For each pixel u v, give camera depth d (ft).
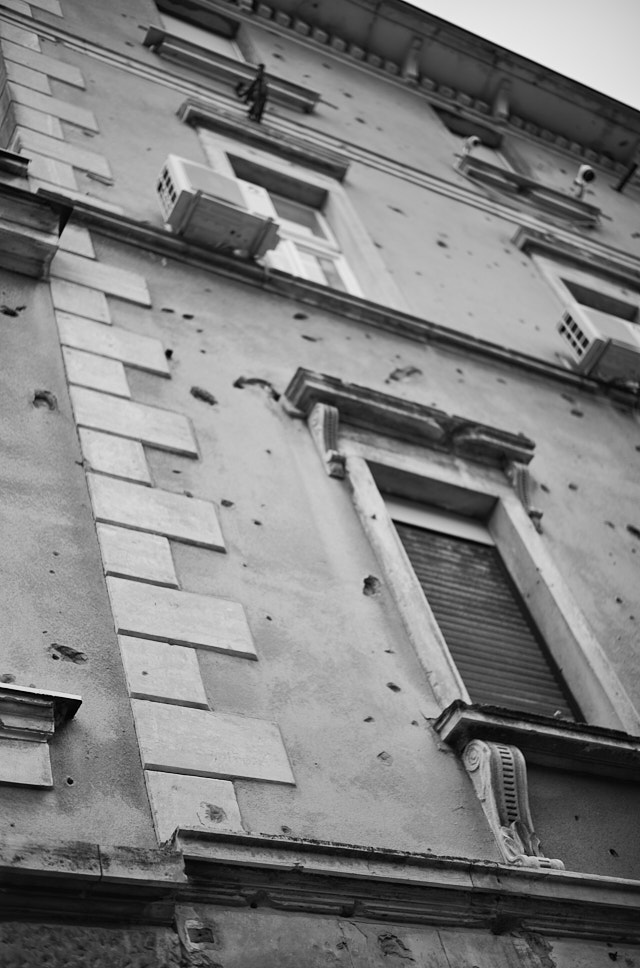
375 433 24.06
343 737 17.12
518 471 25.34
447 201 38.27
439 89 45.96
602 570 24.86
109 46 33.55
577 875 16.37
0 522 16.89
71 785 14.03
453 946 14.92
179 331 23.53
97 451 19.24
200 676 16.55
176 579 17.83
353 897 14.48
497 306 33.42
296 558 19.84
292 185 33.53
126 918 12.92
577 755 18.78
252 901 13.88
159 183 27.14
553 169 46.47
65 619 16.14
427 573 22.79
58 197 22.70
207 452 20.86
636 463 29.68
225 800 15.06
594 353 31.07
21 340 20.53
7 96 28.40
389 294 30.42
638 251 44.11
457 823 16.85
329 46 43.57
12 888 12.19
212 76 35.70
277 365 24.50
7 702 14.11
